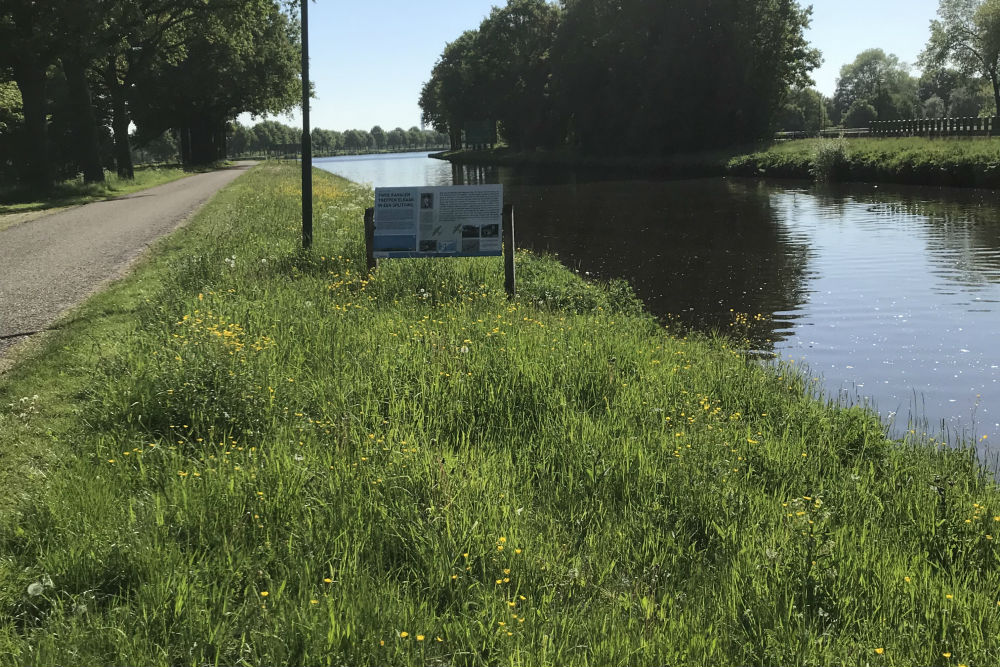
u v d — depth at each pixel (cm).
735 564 414
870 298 1445
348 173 8194
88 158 4091
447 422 607
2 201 3183
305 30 1313
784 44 6462
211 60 6338
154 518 417
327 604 343
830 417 714
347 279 1119
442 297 1060
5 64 3516
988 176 3444
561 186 4984
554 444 570
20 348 766
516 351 755
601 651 329
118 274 1205
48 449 519
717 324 1290
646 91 6638
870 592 394
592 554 420
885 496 543
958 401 888
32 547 392
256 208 2217
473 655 323
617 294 1313
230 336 734
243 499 438
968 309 1328
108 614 338
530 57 9162
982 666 345
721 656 337
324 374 685
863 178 4300
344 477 474
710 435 608
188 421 574
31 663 303
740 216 2889
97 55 3697
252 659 316
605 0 7100
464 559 397
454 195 1023
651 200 3725
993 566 447
